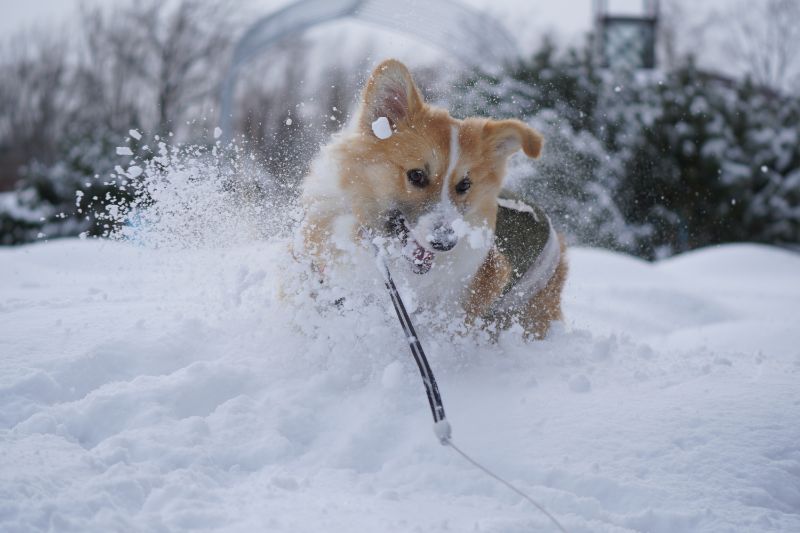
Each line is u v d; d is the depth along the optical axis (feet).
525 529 7.77
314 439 9.80
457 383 11.32
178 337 11.96
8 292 16.26
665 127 47.70
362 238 12.38
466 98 23.77
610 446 9.51
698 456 9.28
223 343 12.10
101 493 7.66
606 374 11.84
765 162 51.16
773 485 8.87
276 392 10.57
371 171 12.51
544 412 10.36
